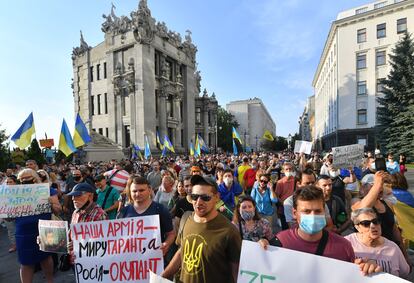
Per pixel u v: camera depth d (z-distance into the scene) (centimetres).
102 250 345
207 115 5981
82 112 4581
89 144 3325
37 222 442
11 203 433
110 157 3438
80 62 4606
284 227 607
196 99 5869
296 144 1368
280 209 615
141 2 3753
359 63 4038
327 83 5481
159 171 1016
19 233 438
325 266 225
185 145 4900
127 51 3934
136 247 341
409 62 2823
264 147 10300
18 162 1727
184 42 4969
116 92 3944
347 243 236
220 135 8950
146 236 342
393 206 416
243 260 247
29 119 1095
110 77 4072
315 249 234
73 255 349
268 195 610
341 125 4134
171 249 414
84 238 351
